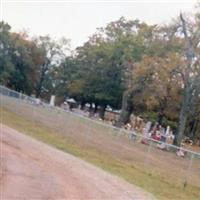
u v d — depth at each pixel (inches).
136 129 3058.6
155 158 1528.1
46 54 5374.0
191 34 2596.0
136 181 1168.8
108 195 917.2
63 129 1911.9
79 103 4913.9
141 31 3644.2
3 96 2561.5
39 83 5383.9
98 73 4335.6
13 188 829.2
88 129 1766.7
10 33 4945.9
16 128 1827.0
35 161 1170.0
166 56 2827.3
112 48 4047.7
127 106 3462.1
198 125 3164.4
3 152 1229.7
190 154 1416.1
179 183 1278.3
